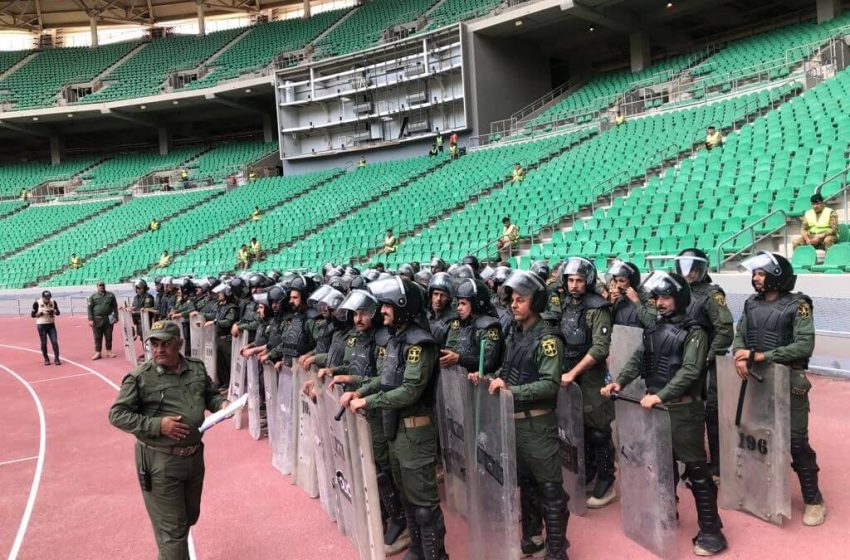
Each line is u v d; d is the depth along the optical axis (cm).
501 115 3061
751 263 472
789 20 2984
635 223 1581
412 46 3106
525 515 450
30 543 546
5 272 3034
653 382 444
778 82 2089
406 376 404
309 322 667
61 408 1057
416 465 417
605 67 3516
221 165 3969
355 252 2262
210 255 2728
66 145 4684
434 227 2180
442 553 425
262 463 709
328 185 3142
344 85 3322
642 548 446
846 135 1448
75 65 4506
